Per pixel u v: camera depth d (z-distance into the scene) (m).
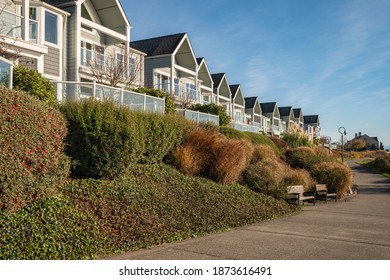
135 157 9.82
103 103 9.66
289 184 14.88
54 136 7.49
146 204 8.80
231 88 54.50
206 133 13.48
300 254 6.47
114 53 24.69
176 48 33.47
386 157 36.28
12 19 17.67
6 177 6.21
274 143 26.00
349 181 16.20
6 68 11.57
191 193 10.66
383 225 9.48
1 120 6.21
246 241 7.46
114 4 24.83
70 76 21.98
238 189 12.68
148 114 11.77
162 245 7.04
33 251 5.77
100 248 6.40
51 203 7.11
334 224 9.61
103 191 8.48
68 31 22.16
